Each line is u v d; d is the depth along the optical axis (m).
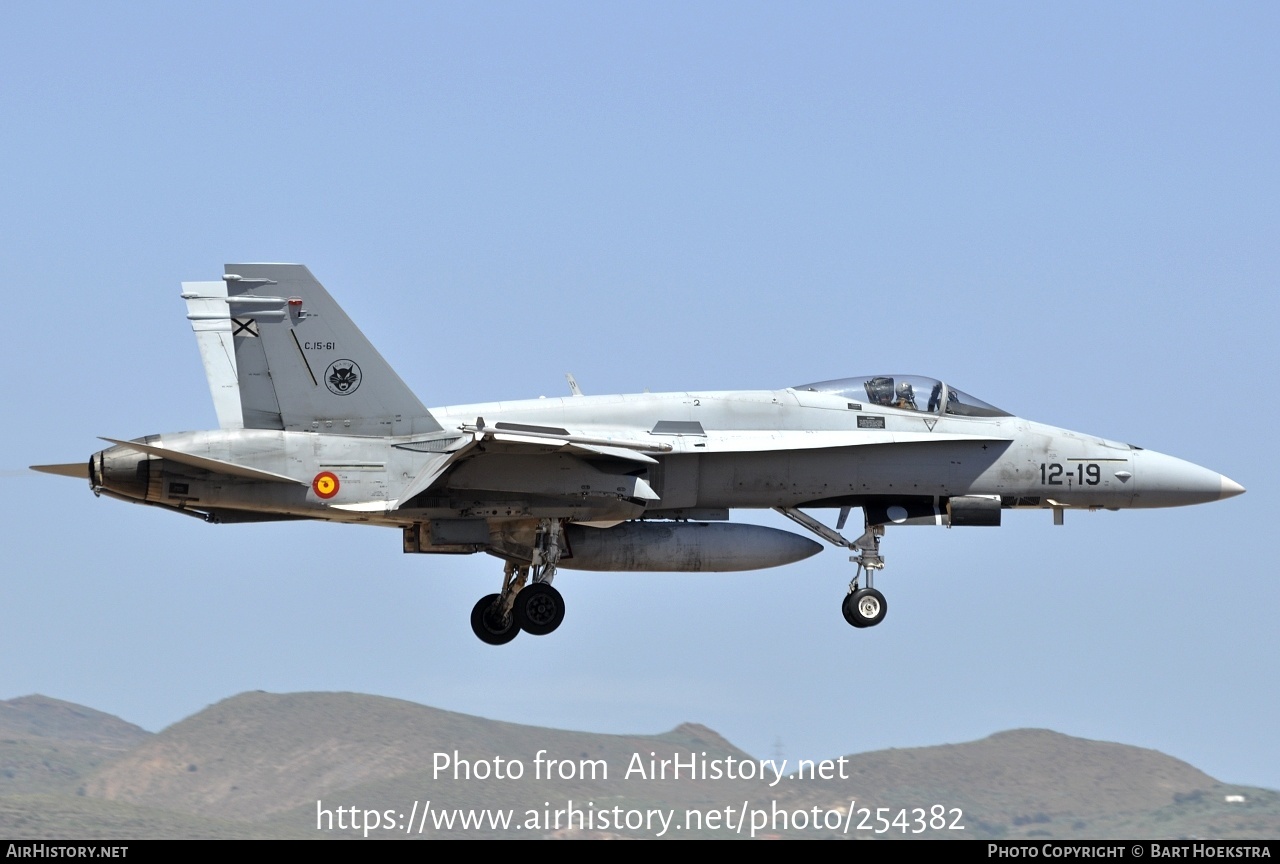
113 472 82.56
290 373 84.31
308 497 82.94
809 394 89.94
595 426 87.19
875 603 91.06
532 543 87.88
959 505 90.31
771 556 89.81
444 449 84.19
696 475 88.00
